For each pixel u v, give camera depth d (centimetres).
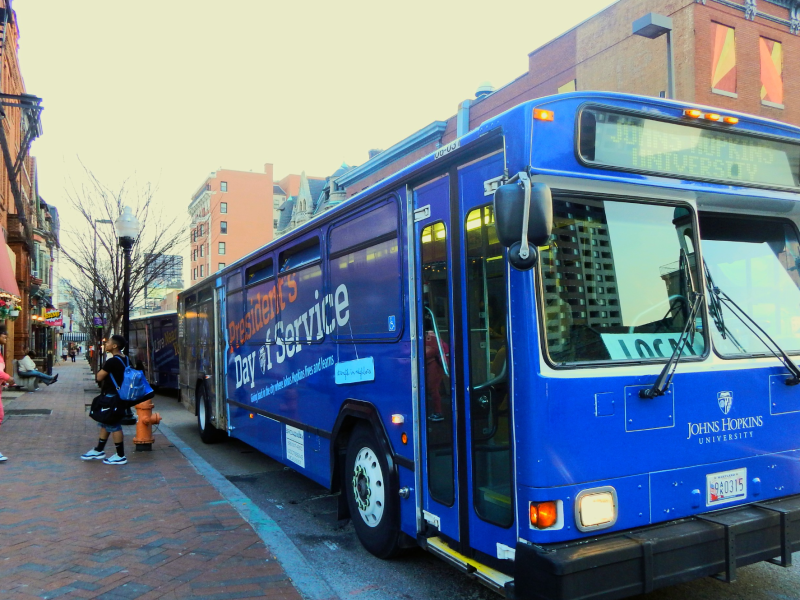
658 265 373
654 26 1295
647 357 359
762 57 1977
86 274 2161
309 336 640
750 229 423
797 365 412
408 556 518
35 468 818
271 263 767
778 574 469
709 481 368
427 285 429
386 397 481
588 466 331
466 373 382
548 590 303
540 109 342
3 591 420
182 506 628
